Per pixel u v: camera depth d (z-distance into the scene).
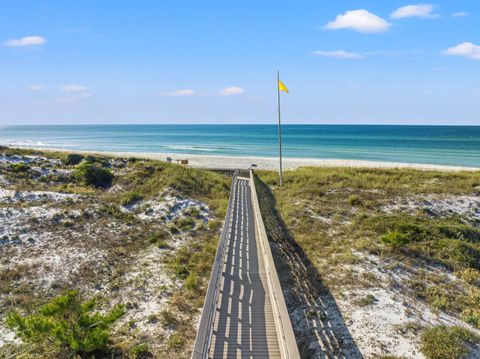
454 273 15.01
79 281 15.68
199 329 9.01
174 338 11.42
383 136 142.00
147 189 29.42
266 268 13.85
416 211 24.19
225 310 11.28
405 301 12.78
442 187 29.14
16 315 10.24
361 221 21.31
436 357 9.93
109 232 20.97
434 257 16.19
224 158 62.62
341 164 54.69
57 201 25.14
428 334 10.81
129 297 14.31
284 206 25.67
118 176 33.03
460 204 25.62
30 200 25.09
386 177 33.94
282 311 9.50
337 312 12.17
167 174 33.00
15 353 11.03
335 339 10.84
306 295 13.28
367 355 10.16
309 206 25.22
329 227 20.89
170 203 25.84
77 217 22.53
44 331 9.95
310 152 78.75
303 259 16.52
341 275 14.64
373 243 17.72
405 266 15.32
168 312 12.98
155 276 15.93
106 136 161.25
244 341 9.77
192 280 15.12
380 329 11.27
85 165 32.41
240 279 13.48
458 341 10.46
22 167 32.44
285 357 8.59
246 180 35.84
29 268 16.44
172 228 21.69
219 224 23.09
